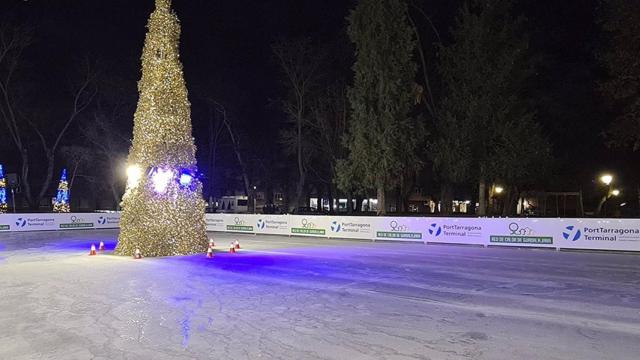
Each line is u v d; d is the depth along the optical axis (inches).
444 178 1376.7
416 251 805.2
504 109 1277.1
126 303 395.5
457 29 1347.2
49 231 1349.7
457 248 860.0
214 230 1355.8
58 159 2071.9
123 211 740.7
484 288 462.3
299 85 1840.6
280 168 2229.3
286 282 495.2
